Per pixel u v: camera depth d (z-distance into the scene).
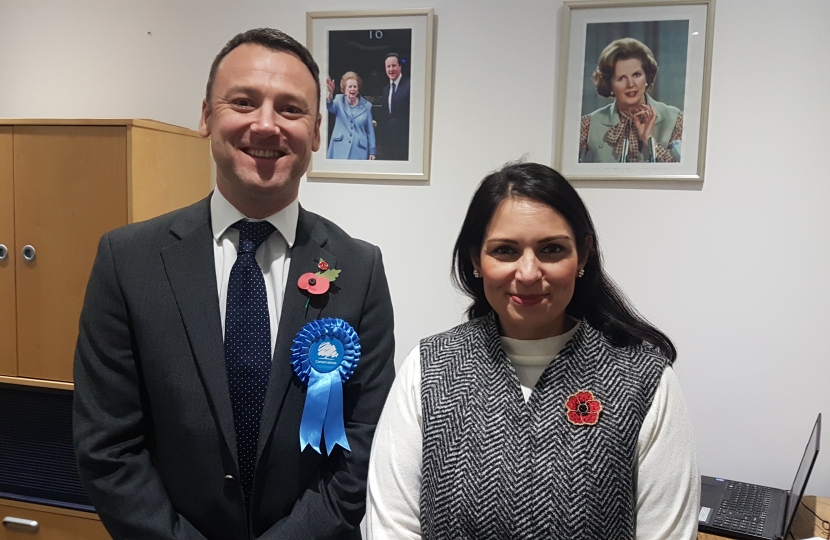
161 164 1.95
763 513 1.71
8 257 1.92
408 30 2.10
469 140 2.10
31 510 1.99
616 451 1.06
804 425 1.96
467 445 1.11
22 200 1.89
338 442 1.34
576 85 2.02
